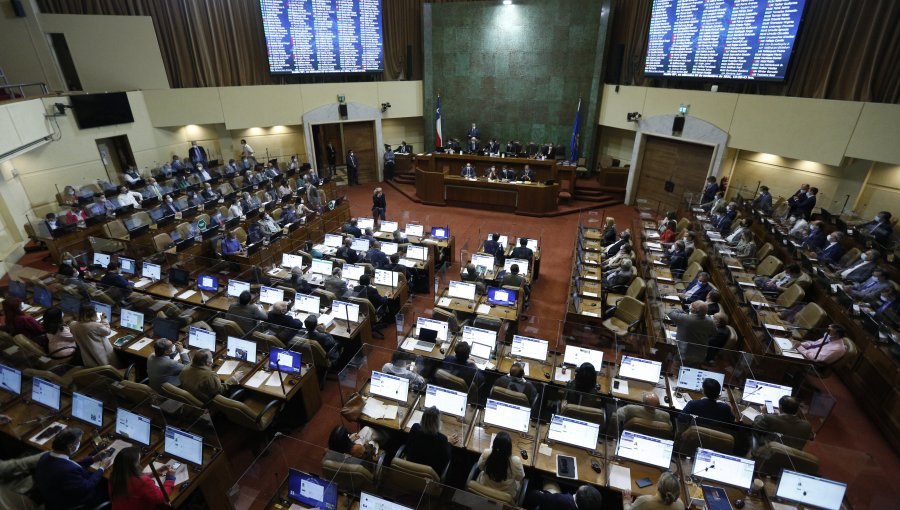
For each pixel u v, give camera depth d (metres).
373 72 18.11
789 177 13.17
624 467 4.62
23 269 8.77
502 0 17.12
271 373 6.08
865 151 10.40
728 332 7.17
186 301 8.16
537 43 17.34
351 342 7.52
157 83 14.95
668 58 13.82
